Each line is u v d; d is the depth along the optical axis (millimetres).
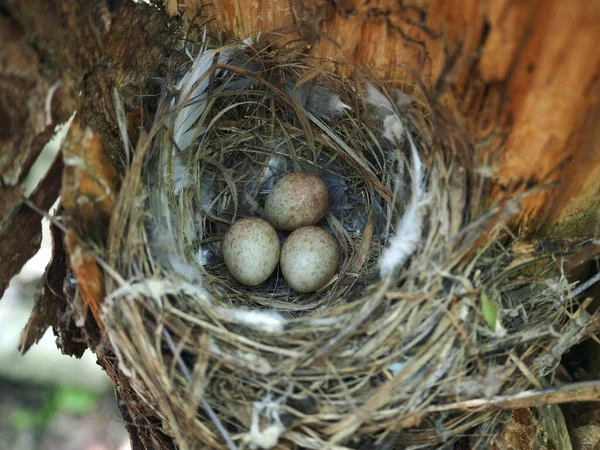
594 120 91
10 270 115
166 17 121
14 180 102
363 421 96
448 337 100
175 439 114
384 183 131
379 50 110
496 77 92
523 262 105
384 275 112
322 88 128
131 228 104
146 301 101
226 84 130
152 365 97
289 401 98
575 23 82
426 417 100
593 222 110
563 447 123
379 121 124
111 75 113
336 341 101
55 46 97
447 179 105
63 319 119
